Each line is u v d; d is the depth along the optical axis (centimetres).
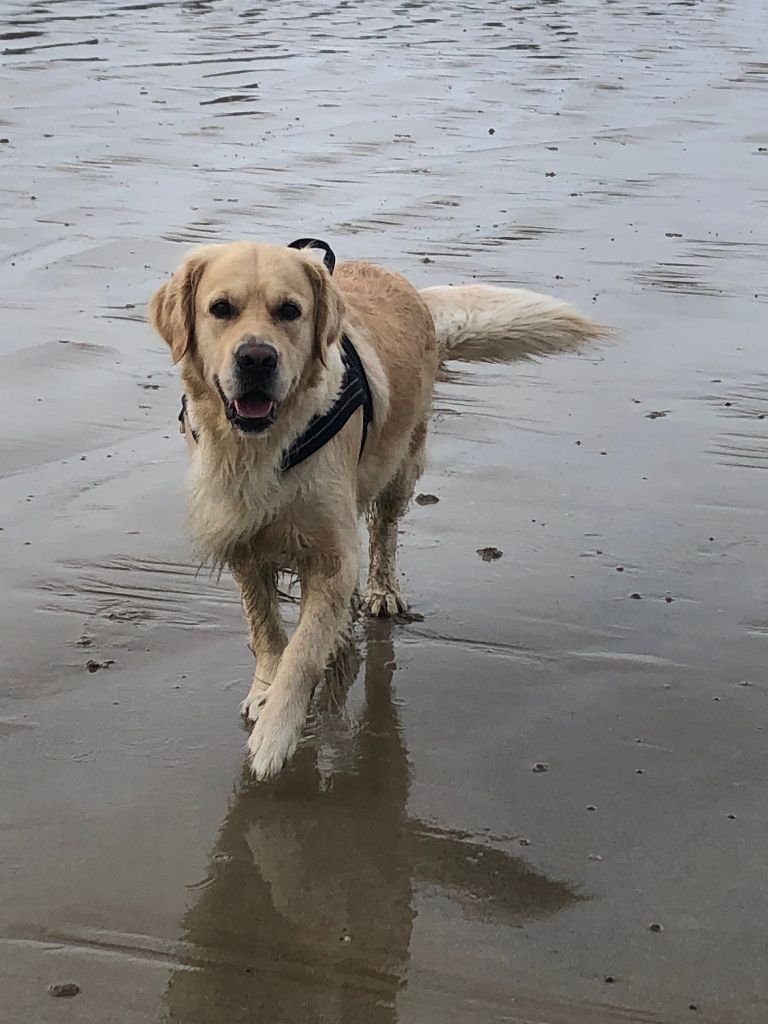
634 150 503
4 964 156
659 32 851
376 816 178
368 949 159
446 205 417
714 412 279
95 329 310
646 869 170
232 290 184
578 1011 153
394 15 926
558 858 171
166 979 156
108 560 226
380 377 207
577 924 162
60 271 346
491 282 343
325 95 598
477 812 179
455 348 241
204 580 223
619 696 199
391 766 187
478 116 562
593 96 613
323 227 389
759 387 289
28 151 475
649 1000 154
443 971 157
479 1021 152
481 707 197
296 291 186
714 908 164
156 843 173
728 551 231
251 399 180
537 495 248
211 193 425
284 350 181
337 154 484
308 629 189
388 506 219
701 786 182
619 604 218
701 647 208
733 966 157
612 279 350
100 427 268
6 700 195
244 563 195
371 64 691
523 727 193
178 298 190
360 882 168
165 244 370
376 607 216
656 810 179
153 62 676
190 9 925
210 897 166
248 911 164
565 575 225
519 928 162
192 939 160
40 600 216
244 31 812
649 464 258
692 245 382
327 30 830
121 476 251
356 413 197
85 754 186
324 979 156
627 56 741
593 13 967
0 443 260
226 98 584
